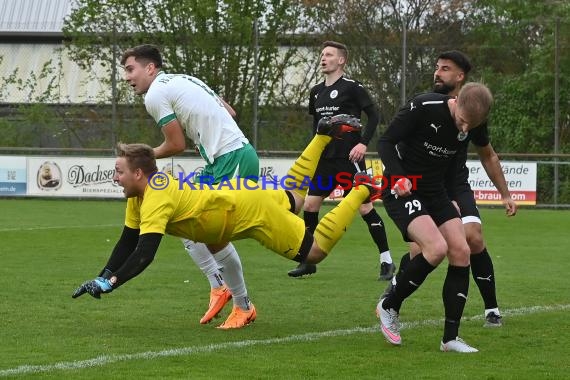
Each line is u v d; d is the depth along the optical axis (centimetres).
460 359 1149
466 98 1151
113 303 1570
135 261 1176
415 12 4697
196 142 1438
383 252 1936
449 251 1213
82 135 4400
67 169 4241
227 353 1172
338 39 4547
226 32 4384
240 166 1412
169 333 1312
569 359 1152
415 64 4409
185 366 1092
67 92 5025
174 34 4453
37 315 1441
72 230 2955
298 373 1059
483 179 4125
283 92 4416
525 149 4650
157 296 1655
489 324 1398
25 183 4266
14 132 4438
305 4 4538
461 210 1377
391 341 1227
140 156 1204
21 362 1104
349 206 1264
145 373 1052
